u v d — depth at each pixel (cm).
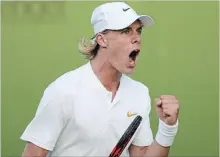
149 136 855
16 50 1636
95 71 793
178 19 1616
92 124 773
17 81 1642
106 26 757
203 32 1616
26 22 1628
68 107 759
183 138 1636
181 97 1631
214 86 1627
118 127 796
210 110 1631
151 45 1623
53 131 764
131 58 772
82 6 1616
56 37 1628
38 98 1642
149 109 853
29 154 784
